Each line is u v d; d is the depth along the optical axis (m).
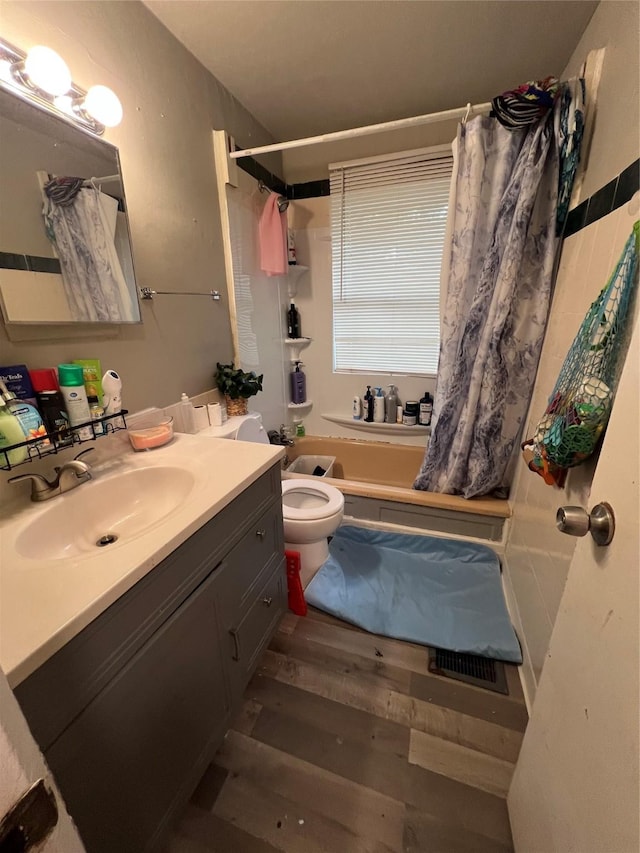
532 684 1.22
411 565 1.83
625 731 0.48
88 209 1.08
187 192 1.49
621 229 0.98
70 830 0.34
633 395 0.54
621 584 0.52
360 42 1.43
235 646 1.07
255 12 1.28
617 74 1.10
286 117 1.98
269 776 1.05
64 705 0.57
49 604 0.59
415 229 2.20
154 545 0.73
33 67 0.84
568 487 1.10
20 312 0.92
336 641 1.47
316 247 2.43
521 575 1.50
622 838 0.46
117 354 1.22
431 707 1.23
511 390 1.70
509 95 1.33
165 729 0.81
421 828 0.94
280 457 1.22
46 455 0.97
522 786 0.85
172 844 0.92
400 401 2.54
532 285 1.56
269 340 2.29
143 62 1.24
